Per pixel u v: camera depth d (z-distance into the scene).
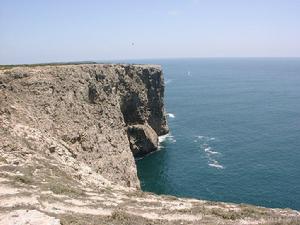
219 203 36.53
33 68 65.00
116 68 93.50
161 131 114.62
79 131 60.31
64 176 37.72
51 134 52.66
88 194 32.84
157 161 90.75
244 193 68.75
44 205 25.70
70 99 63.34
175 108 172.88
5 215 21.22
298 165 84.25
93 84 74.19
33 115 52.25
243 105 179.62
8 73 56.34
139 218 26.59
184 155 94.94
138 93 100.75
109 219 25.05
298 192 68.38
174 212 30.42
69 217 23.34
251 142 106.38
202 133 118.75
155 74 110.88
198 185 73.88
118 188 42.41
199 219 28.89
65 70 68.31
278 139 109.12
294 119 140.25
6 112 46.75
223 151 97.69
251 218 30.50
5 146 38.06
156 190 72.25
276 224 27.08
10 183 29.58
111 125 75.06
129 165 73.69
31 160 38.12
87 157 59.09
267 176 77.50
